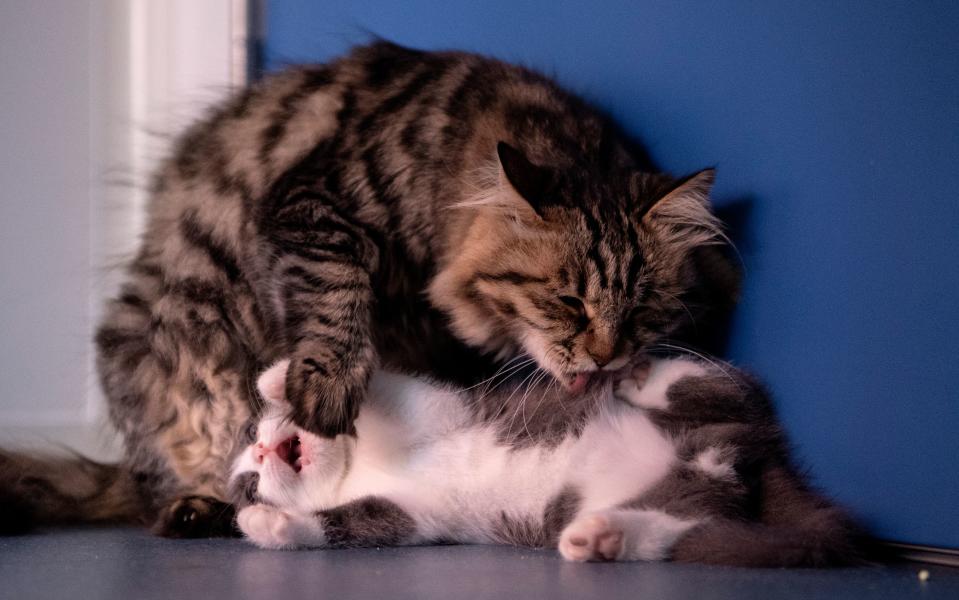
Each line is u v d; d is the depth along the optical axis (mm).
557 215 1200
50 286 1573
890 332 1147
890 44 1146
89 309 1570
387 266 1240
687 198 1207
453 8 1401
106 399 1323
